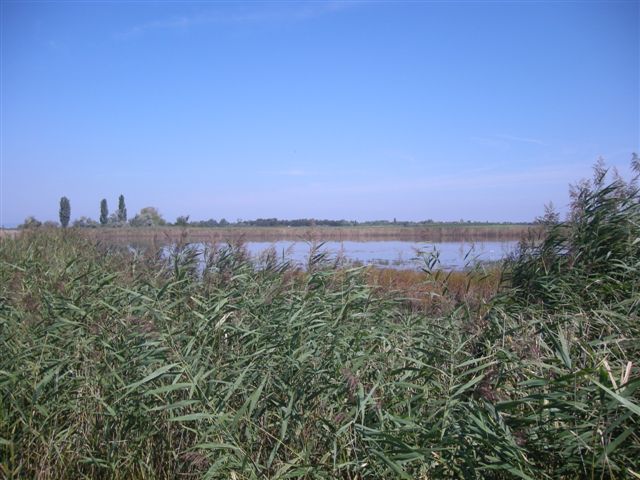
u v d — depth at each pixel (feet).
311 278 24.63
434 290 27.09
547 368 15.51
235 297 24.20
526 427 14.62
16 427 20.81
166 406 16.85
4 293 28.14
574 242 27.76
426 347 20.51
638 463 13.58
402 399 18.30
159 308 22.09
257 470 16.30
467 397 16.87
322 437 17.80
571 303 25.03
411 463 16.01
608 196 28.71
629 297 24.12
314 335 19.98
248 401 16.26
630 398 13.58
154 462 19.92
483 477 14.73
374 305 24.49
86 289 26.96
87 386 20.90
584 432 14.07
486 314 21.47
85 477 19.20
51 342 23.16
